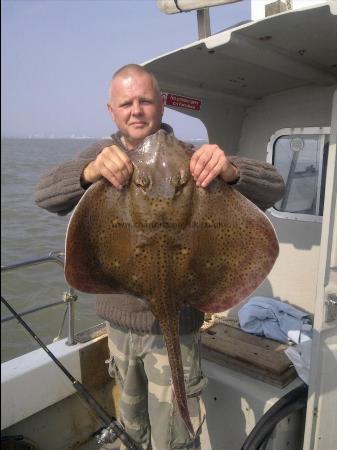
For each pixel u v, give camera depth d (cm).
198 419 248
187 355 240
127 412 267
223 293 197
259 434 242
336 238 233
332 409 253
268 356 297
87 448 327
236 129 393
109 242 191
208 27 303
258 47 260
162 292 193
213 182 194
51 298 862
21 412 295
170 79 320
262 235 188
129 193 192
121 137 252
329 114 335
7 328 740
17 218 1598
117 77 237
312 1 289
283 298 368
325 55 281
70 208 229
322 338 240
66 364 320
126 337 252
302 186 355
